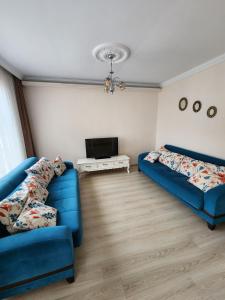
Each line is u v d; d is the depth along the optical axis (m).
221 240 1.74
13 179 1.79
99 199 2.66
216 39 1.88
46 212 1.41
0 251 1.02
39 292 1.24
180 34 1.76
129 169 4.05
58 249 1.13
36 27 1.58
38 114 3.44
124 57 2.28
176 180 2.44
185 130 3.30
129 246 1.68
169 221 2.08
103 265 1.46
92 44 1.95
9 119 2.61
